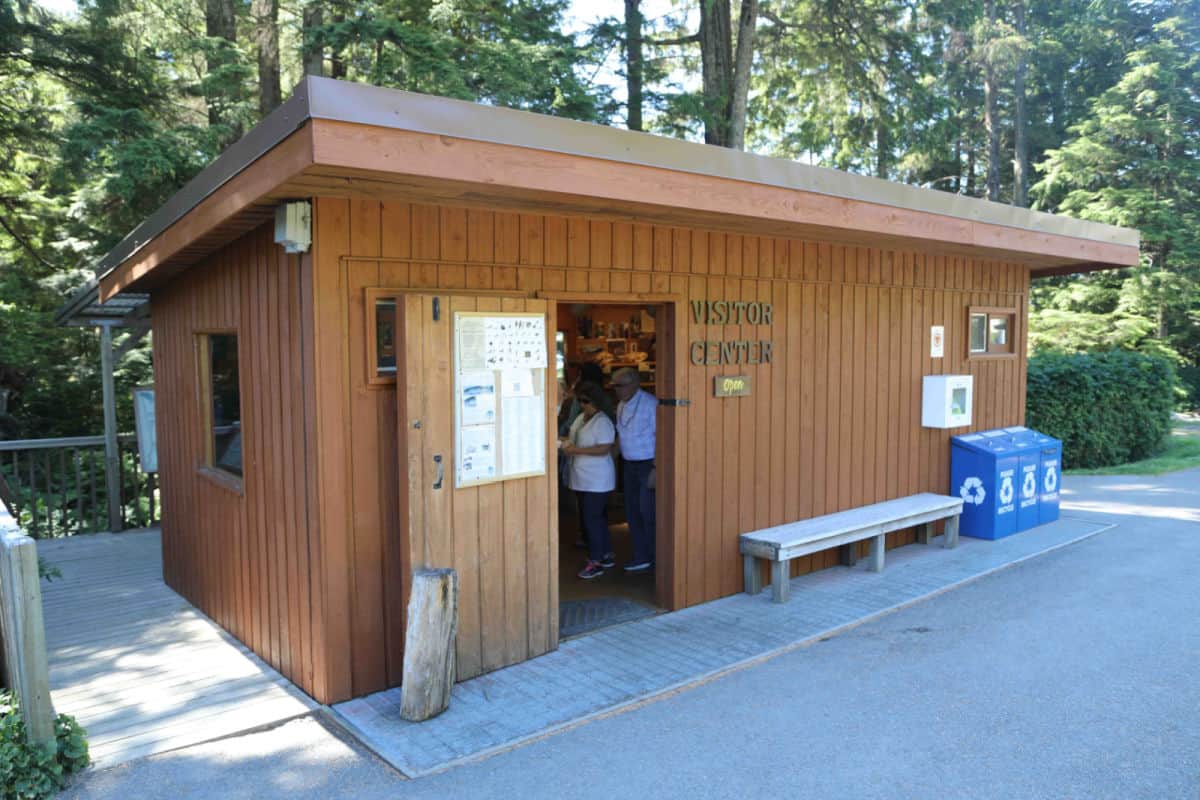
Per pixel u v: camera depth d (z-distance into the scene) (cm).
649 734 392
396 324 423
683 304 559
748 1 1538
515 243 469
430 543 430
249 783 351
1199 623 542
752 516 618
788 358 636
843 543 632
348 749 381
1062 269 898
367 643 435
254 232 471
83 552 805
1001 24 2267
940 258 771
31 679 341
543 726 400
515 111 362
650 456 649
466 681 453
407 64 1120
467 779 352
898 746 379
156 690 450
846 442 690
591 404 650
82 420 1395
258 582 497
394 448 437
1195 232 2067
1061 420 1289
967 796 337
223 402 565
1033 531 815
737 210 461
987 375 845
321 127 309
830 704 424
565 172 383
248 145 365
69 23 1180
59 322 848
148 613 605
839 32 1692
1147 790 339
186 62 1294
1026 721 403
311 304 404
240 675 473
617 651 497
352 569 426
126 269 612
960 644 507
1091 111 2317
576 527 845
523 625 479
